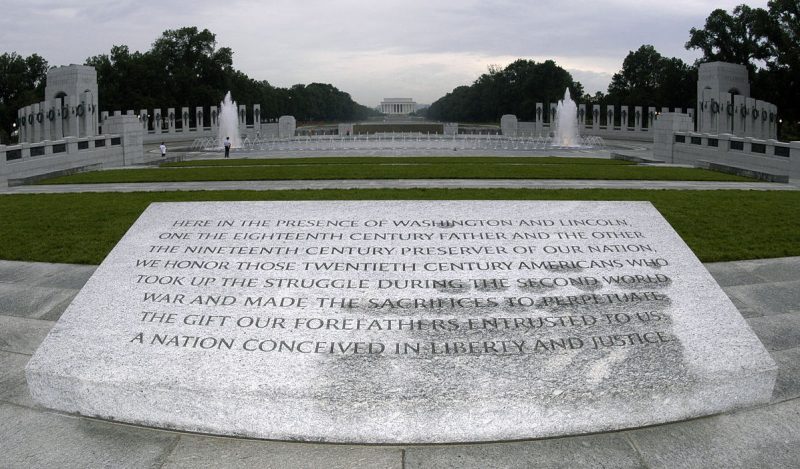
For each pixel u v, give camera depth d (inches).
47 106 1936.5
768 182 959.6
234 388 213.3
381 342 230.1
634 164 1371.8
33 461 204.1
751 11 2994.6
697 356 230.1
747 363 229.1
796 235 513.0
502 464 201.8
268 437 215.8
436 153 1948.8
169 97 3878.0
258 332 236.2
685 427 222.1
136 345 233.5
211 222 302.7
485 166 1223.5
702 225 552.4
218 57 4315.9
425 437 212.4
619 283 263.6
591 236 292.7
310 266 270.8
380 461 203.8
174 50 4247.0
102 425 225.5
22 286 393.1
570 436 217.0
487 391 212.2
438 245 283.7
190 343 232.7
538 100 4510.3
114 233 535.2
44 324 329.4
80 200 733.3
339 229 295.0
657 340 235.5
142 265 275.3
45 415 231.9
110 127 1583.4
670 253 283.0
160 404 219.1
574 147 2411.4
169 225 301.4
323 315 243.3
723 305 253.8
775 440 213.9
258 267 271.3
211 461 203.9
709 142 1389.0
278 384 214.2
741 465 200.8
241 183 938.7
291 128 3494.1
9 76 3718.0
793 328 314.5
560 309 248.1
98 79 3710.6
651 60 4082.2
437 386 213.5
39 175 1072.2
